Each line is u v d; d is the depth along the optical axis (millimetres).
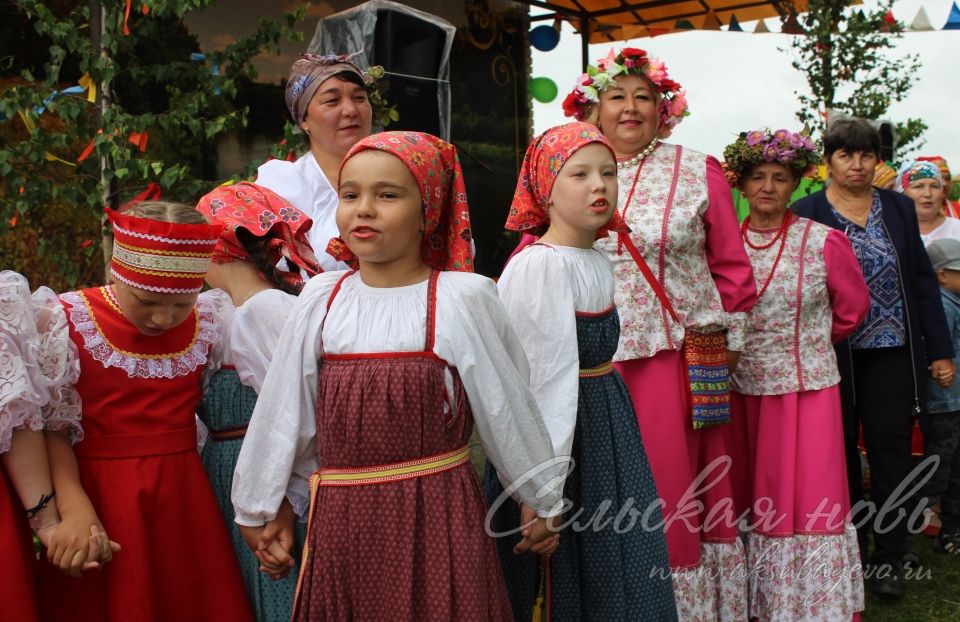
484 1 8219
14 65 5301
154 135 5605
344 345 2002
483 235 8336
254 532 2086
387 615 1980
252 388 2357
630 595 2439
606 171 2479
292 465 2059
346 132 3088
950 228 5363
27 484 2029
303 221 2566
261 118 6410
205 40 6016
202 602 2230
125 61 5430
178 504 2203
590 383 2488
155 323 2131
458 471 2031
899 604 3930
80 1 5461
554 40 8688
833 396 3559
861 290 3670
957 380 4430
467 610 1945
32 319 2066
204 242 2109
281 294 2363
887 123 7352
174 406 2232
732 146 3760
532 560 2455
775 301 3580
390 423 1963
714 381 3162
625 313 3107
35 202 4613
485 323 2020
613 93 3322
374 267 2047
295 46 6629
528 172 2668
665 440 3080
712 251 3320
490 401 1985
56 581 2141
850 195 4160
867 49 7508
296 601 2055
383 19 5055
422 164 1999
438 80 5340
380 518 1978
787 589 3453
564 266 2408
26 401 1977
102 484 2145
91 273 5484
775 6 8336
